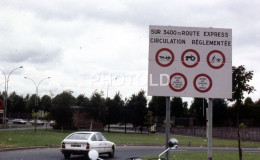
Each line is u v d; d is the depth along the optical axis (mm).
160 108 106812
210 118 7844
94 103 60656
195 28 8016
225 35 8047
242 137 55750
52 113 57938
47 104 137375
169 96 7836
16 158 17750
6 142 26719
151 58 7895
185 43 7965
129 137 46438
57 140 31438
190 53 7957
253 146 38156
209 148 7711
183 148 31203
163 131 83000
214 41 8023
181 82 7879
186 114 111688
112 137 43375
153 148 29188
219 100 80938
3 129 55250
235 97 15852
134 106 66625
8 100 126812
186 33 7988
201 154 22703
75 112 59688
